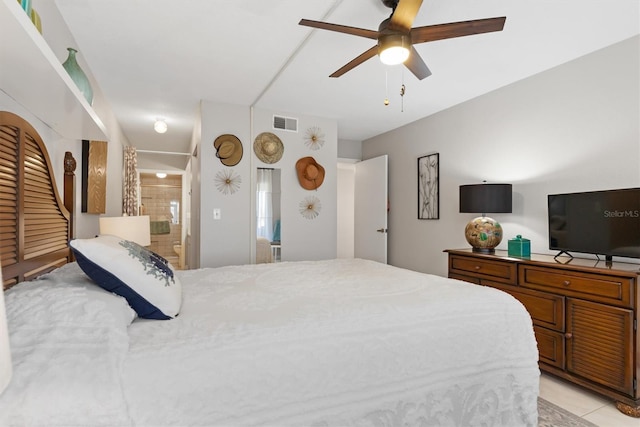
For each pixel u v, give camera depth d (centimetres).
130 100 357
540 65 277
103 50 249
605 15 208
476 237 300
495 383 146
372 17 210
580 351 214
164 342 103
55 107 149
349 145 549
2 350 51
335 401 114
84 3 193
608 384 199
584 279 213
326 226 425
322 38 234
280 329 117
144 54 256
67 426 76
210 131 362
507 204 296
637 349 189
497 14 207
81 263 118
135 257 129
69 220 203
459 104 371
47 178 169
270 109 391
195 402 93
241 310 136
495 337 149
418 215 432
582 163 260
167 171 648
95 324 96
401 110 395
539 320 238
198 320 123
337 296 158
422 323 138
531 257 262
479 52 255
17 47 94
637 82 230
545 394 213
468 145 360
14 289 108
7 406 72
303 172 408
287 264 254
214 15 206
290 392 108
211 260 363
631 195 210
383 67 281
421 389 130
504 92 321
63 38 208
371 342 125
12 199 130
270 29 223
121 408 81
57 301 99
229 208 372
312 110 396
